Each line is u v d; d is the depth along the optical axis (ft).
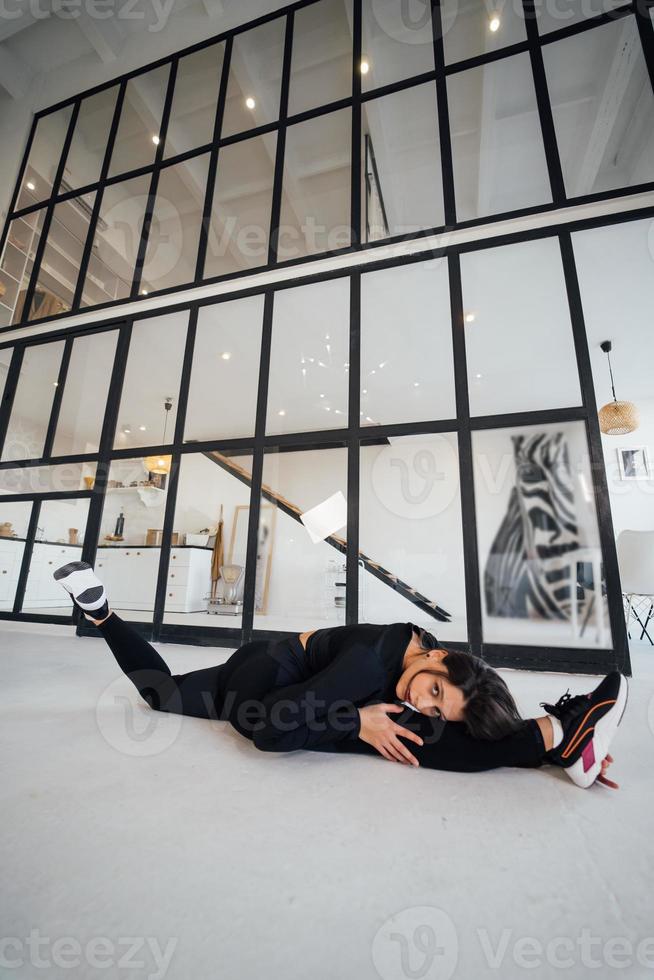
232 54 15.29
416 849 2.31
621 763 3.60
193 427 12.71
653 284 11.31
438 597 17.40
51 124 17.95
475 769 3.31
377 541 18.39
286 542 18.76
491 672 3.53
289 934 1.69
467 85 12.37
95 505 12.74
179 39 16.39
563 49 11.36
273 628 11.89
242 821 2.56
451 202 11.44
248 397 12.91
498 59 11.68
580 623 8.25
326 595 17.83
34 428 14.49
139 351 13.76
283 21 14.96
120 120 16.81
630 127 11.26
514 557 8.86
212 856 2.20
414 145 13.21
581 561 8.53
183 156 15.14
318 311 12.18
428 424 10.07
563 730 3.24
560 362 9.75
